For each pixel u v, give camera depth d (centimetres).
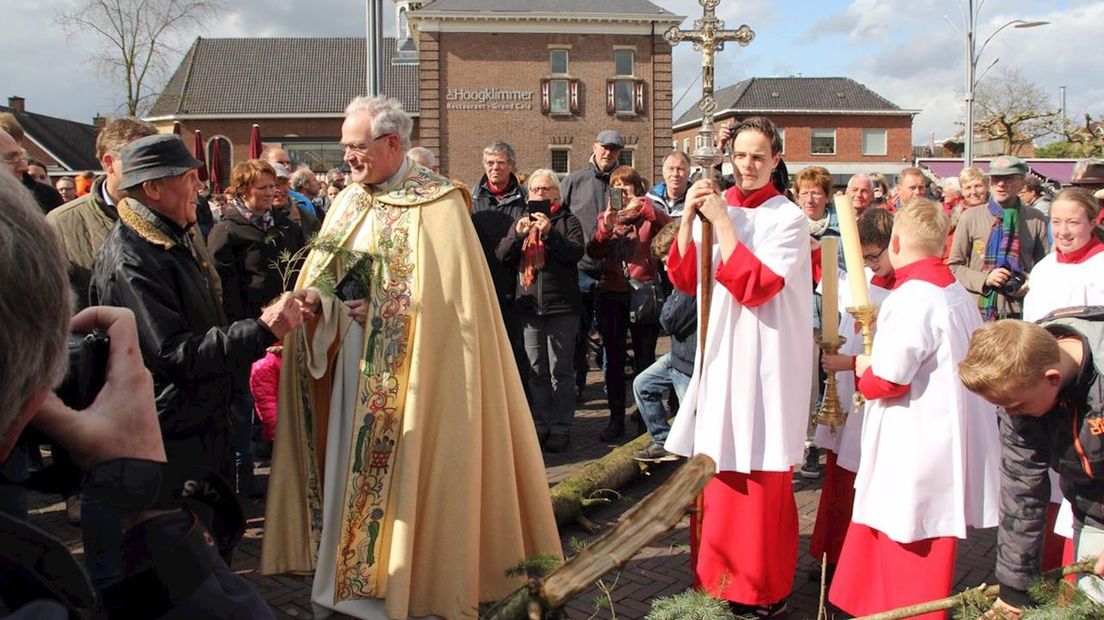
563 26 3117
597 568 115
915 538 311
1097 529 259
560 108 3158
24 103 3922
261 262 523
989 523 320
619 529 117
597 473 510
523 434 361
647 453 551
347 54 3912
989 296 643
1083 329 249
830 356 348
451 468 333
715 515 346
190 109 3688
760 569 341
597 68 3150
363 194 357
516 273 602
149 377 137
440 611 330
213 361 284
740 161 343
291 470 363
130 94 2725
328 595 344
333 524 347
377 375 337
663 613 186
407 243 343
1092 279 413
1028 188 919
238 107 3700
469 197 363
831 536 400
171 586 113
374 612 337
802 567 429
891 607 321
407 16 3092
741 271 324
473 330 340
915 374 315
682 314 516
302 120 3716
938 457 310
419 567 335
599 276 678
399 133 352
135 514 118
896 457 318
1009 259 642
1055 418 251
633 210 612
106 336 158
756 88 4600
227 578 121
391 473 334
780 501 348
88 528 119
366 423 336
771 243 332
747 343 336
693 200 337
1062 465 254
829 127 4519
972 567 433
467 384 336
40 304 91
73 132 4006
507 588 347
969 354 254
